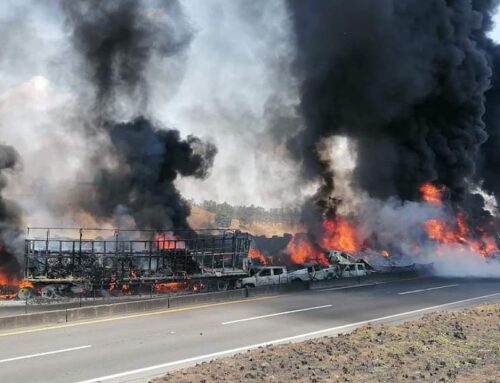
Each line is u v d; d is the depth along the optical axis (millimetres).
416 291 27844
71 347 15008
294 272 33250
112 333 17062
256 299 25375
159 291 30625
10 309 24375
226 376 10719
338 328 17750
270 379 10375
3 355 14062
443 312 18578
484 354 11953
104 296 29203
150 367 12844
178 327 18094
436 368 10828
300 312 21281
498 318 16500
